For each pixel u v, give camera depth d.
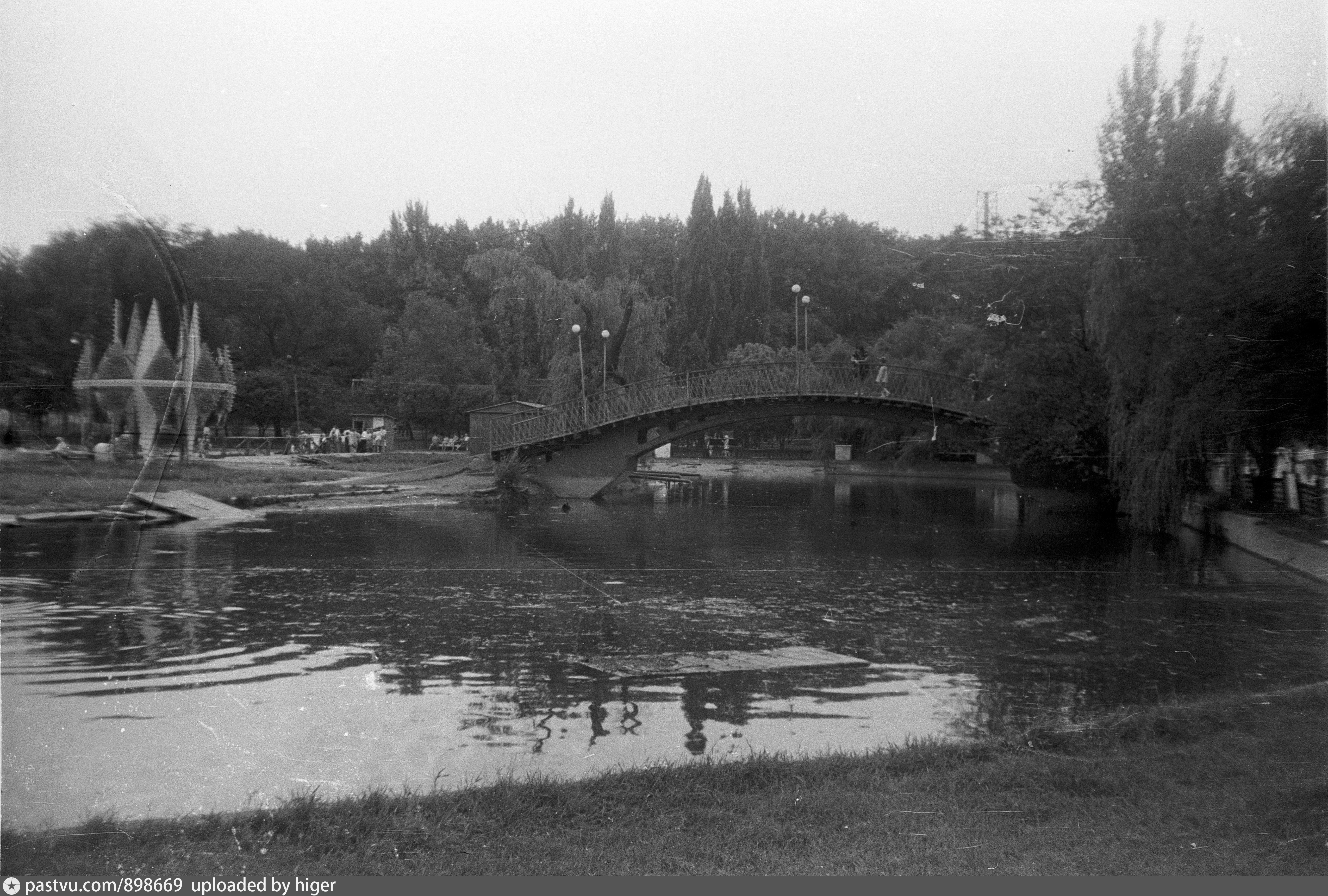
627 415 34.00
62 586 10.34
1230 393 20.39
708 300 60.72
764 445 65.81
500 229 65.25
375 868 4.25
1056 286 28.66
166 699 7.78
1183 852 4.49
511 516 27.41
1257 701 7.69
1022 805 5.21
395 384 46.62
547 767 6.44
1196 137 21.33
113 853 4.30
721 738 7.31
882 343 50.53
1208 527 23.55
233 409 40.28
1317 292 17.08
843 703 8.45
